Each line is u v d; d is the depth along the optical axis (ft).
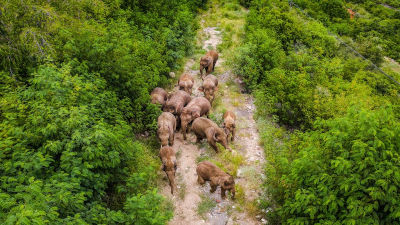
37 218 13.39
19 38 26.84
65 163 19.15
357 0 145.07
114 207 22.50
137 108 31.58
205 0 80.12
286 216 22.26
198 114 32.22
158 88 36.96
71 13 32.81
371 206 17.02
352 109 20.52
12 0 27.09
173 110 32.81
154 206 18.34
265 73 42.11
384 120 19.12
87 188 20.01
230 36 60.75
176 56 45.68
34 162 17.70
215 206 25.05
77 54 29.12
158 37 45.91
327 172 19.97
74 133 19.81
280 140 32.94
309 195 19.10
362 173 17.93
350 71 54.13
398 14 131.34
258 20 59.93
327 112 33.19
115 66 30.22
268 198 25.48
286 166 23.85
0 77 24.89
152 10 50.55
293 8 79.30
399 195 17.04
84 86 25.30
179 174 28.12
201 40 58.65
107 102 27.55
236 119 36.65
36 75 22.52
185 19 52.44
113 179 22.77
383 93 53.42
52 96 22.16
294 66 43.62
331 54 57.16
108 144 21.27
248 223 23.68
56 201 16.29
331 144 19.52
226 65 48.34
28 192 15.72
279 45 47.52
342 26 90.12
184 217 23.95
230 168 28.81
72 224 15.51
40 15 28.30
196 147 31.94
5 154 19.16
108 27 36.40
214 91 38.37
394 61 87.20
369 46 71.51
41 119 20.30
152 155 29.09
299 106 36.09
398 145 18.25
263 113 37.27
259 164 29.66
